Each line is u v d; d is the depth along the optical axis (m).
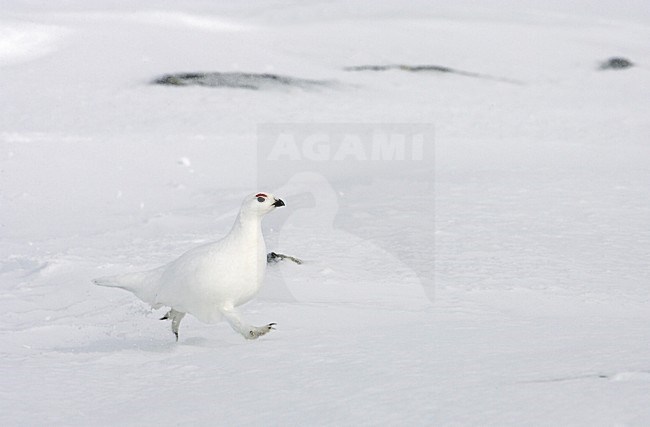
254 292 7.35
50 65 35.41
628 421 4.06
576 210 16.06
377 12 48.72
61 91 31.67
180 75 34.66
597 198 17.30
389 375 5.41
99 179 21.12
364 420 4.50
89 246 13.80
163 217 16.45
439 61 40.16
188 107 30.22
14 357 7.04
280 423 4.61
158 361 6.61
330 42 42.41
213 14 46.78
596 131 28.91
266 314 8.62
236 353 6.66
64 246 14.01
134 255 12.54
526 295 10.05
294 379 5.55
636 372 4.91
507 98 34.44
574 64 40.84
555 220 15.15
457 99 33.88
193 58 37.69
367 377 5.41
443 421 4.34
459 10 49.78
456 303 9.48
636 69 40.34
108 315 9.14
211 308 7.29
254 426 4.61
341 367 5.78
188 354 6.88
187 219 16.28
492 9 50.56
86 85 32.81
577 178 19.84
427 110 31.58
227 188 20.31
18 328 8.80
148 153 23.70
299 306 9.02
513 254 12.50
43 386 5.82
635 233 14.20
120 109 29.47
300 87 34.38
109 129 26.44
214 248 7.24
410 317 8.48
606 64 40.78
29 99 30.30
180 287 7.28
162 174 21.83
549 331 7.11
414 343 6.51
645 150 25.53
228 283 7.11
